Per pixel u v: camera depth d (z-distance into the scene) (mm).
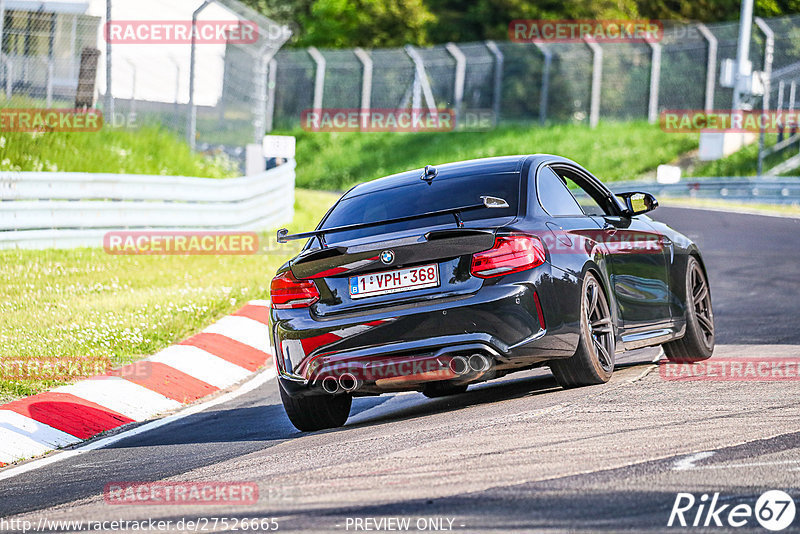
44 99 62281
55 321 34688
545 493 13641
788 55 123375
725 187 97500
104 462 20312
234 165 75688
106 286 41406
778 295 40750
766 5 160250
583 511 12734
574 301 20562
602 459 15273
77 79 64938
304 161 146375
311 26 168375
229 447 20453
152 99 71688
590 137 133625
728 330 33031
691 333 25844
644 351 28547
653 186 106375
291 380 20797
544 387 22984
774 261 51000
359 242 20594
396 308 19828
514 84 140875
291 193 68375
